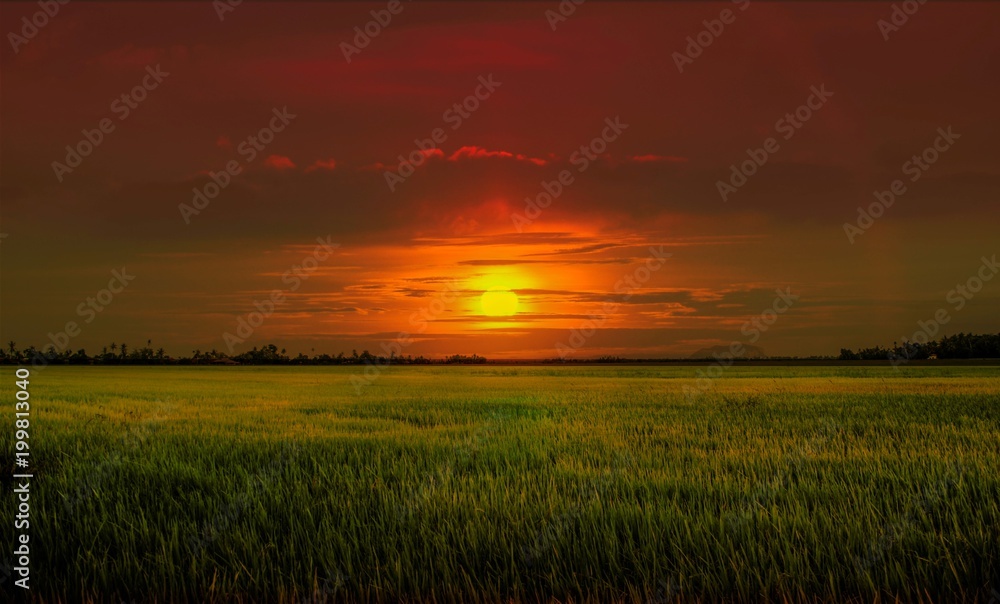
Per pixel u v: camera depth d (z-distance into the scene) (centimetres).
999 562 509
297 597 489
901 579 485
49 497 750
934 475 812
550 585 502
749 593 483
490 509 676
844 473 852
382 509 682
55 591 493
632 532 608
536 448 1100
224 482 837
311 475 888
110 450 1112
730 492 747
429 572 524
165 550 561
